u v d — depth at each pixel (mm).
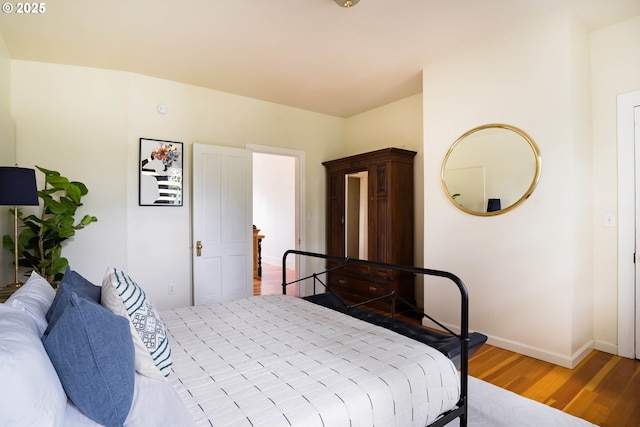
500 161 2824
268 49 3004
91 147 3305
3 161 2781
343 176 4578
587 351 2682
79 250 3258
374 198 4074
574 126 2482
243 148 4191
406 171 4051
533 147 2629
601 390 2152
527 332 2686
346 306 2619
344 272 4500
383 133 4559
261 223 8375
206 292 3791
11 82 3018
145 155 3531
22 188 2217
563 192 2500
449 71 3184
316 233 4852
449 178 3168
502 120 2818
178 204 3709
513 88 2750
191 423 965
